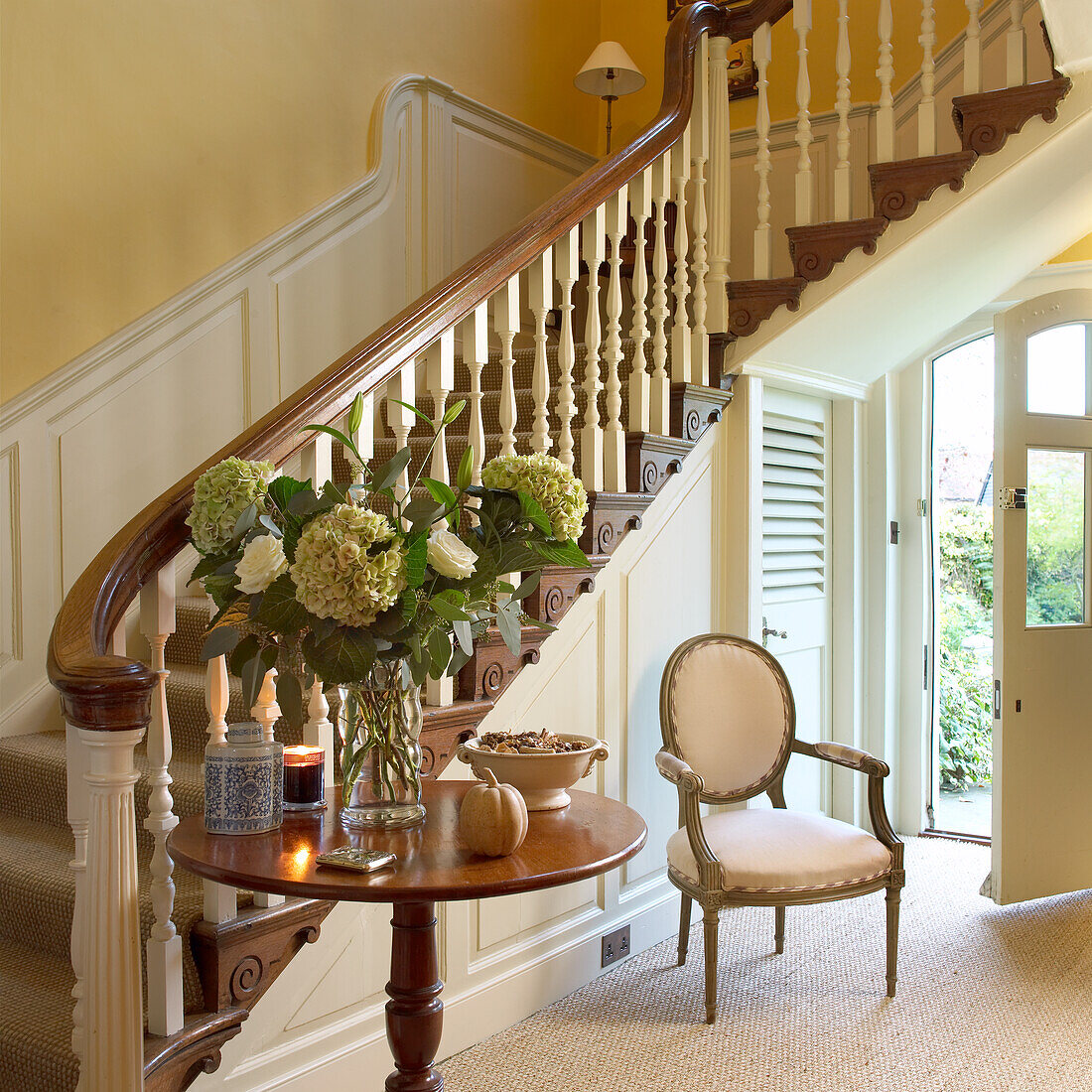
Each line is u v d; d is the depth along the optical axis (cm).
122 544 169
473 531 164
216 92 341
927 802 451
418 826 164
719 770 306
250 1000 191
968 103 310
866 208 434
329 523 139
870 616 443
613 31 518
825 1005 279
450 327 234
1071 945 322
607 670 299
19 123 293
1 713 288
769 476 386
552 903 283
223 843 154
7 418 288
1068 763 363
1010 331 351
